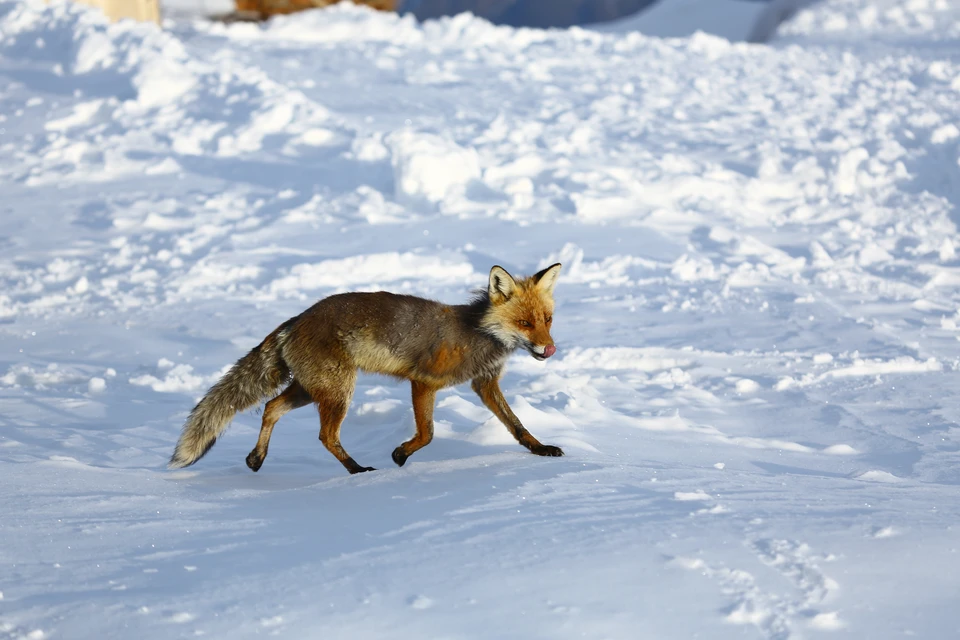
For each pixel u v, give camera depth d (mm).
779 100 40375
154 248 25672
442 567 6418
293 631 5504
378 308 10727
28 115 37531
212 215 28469
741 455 11266
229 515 8047
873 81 42844
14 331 19094
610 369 16188
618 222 26438
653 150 33156
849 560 6414
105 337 18578
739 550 6582
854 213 27391
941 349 16750
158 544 7215
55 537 7387
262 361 11078
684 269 22266
